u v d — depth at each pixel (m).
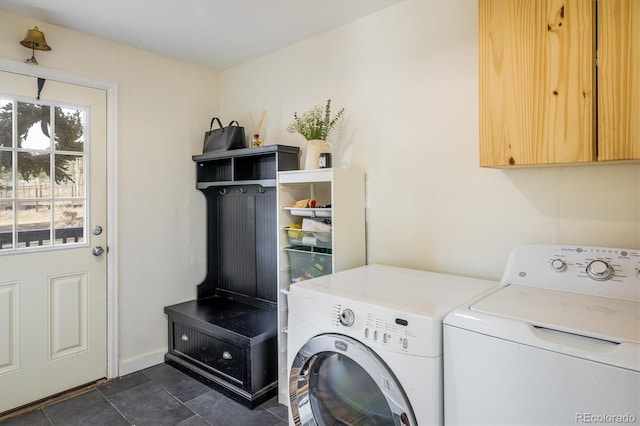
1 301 2.10
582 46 1.24
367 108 2.21
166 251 2.81
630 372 0.86
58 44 2.28
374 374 1.24
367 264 2.23
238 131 2.76
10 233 2.14
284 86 2.67
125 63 2.58
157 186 2.75
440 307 1.24
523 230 1.69
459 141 1.87
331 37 2.38
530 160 1.35
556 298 1.28
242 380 2.22
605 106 1.20
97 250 2.46
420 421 1.16
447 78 1.90
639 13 1.14
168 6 2.07
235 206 2.92
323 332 1.42
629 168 1.44
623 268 1.29
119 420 2.03
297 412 1.55
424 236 2.00
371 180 2.21
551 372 0.96
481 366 1.08
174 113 2.86
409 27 2.03
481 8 1.46
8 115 2.13
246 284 2.86
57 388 2.30
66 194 2.35
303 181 2.15
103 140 2.49
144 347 2.68
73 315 2.37
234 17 2.21
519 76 1.37
